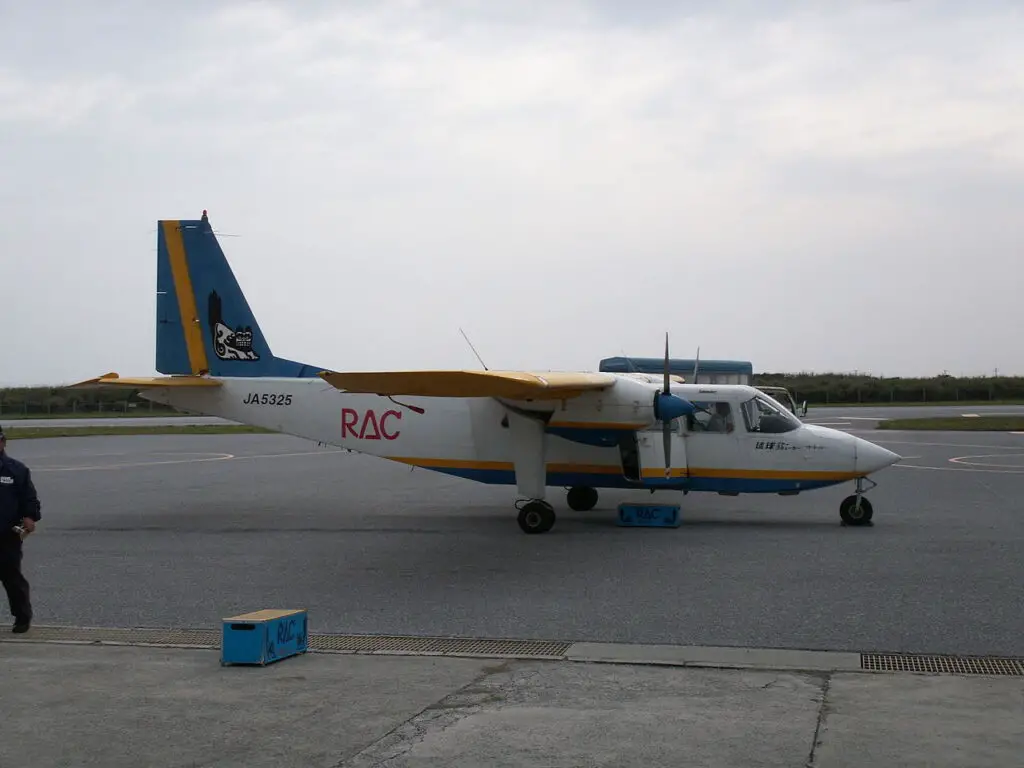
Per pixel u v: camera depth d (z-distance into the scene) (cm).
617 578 1202
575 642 895
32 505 940
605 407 1614
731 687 746
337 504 1988
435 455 1719
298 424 1770
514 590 1138
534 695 728
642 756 605
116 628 969
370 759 605
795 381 8350
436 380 1254
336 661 830
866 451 1623
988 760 593
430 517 1795
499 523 1716
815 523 1678
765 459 1642
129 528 1664
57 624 988
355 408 1748
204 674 789
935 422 4841
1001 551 1366
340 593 1130
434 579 1212
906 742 623
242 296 1819
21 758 611
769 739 630
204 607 1063
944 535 1522
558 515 1816
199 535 1586
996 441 3691
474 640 909
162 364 1844
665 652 855
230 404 1800
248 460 3094
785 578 1186
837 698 716
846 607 1024
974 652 847
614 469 1673
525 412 1619
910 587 1125
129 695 733
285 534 1593
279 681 769
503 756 607
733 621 969
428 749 620
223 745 630
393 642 904
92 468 2802
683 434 1662
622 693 733
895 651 853
